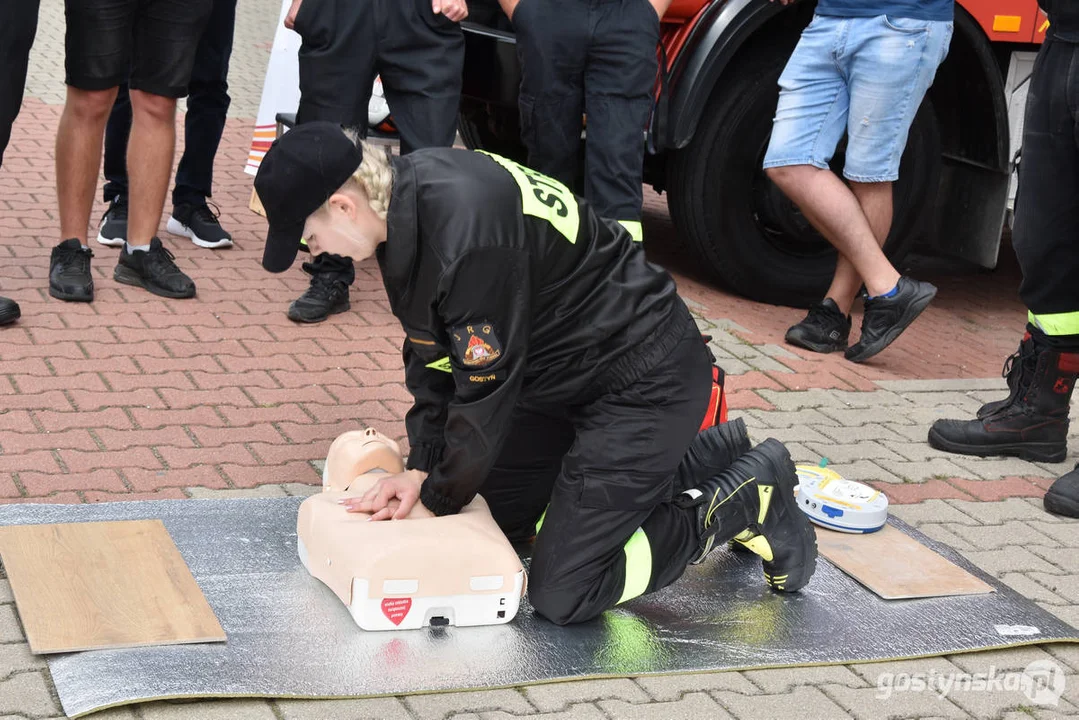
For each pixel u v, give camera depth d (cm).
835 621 321
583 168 621
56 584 291
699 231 565
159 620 281
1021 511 403
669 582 312
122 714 251
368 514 305
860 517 366
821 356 527
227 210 626
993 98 568
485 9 544
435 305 265
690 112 528
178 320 476
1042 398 438
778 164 509
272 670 269
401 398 433
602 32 480
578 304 283
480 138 666
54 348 435
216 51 546
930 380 513
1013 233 431
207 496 351
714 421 364
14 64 450
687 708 276
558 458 331
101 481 351
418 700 268
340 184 251
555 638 298
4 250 527
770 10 524
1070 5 396
